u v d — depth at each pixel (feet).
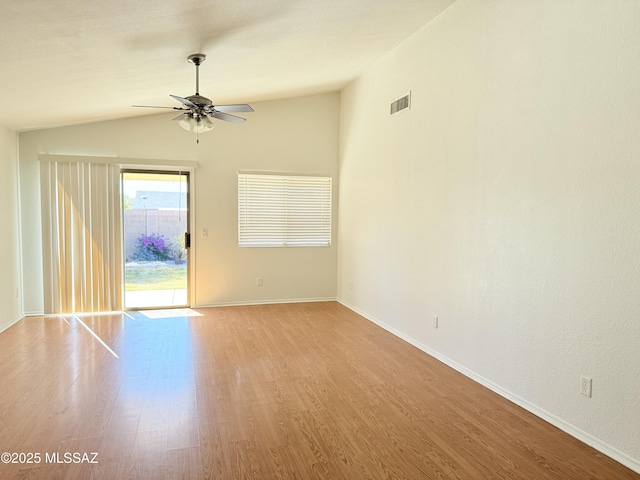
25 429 8.46
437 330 13.05
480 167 11.05
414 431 8.59
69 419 8.90
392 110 15.65
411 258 14.51
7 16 8.21
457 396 10.32
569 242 8.48
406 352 13.67
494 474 7.15
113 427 8.57
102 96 14.76
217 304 20.34
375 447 7.97
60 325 16.65
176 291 19.85
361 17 12.01
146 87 14.82
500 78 10.31
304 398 10.11
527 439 8.32
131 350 13.61
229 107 13.06
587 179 8.09
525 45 9.53
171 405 9.63
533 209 9.36
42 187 17.78
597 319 7.95
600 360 7.90
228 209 20.21
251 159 20.38
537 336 9.32
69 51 10.46
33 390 10.39
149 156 19.04
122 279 18.98
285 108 20.74
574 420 8.45
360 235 18.80
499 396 10.35
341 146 21.20
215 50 12.44
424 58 13.51
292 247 21.20
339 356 13.23
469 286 11.56
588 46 8.03
